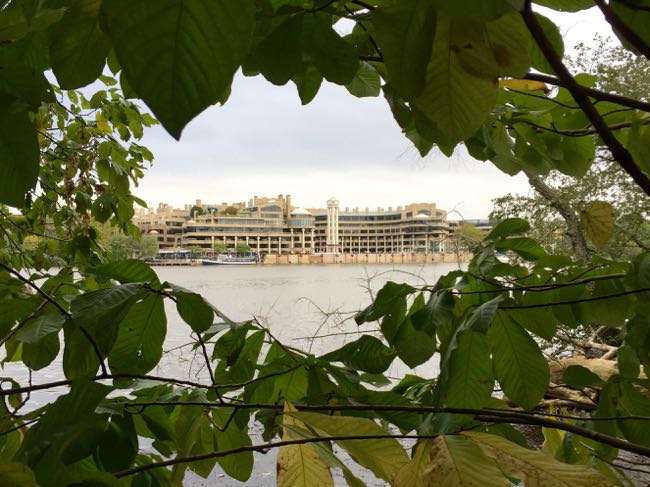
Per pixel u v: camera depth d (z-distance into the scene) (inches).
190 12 8.7
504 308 39.0
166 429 38.2
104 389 21.4
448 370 36.9
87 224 111.3
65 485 20.0
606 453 42.6
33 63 23.3
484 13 9.2
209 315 35.1
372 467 19.2
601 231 41.4
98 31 17.4
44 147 112.7
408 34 13.4
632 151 27.3
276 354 49.5
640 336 41.3
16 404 45.2
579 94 20.0
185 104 8.6
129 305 33.8
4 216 117.9
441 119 15.1
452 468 16.7
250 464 42.6
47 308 45.0
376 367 45.6
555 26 23.5
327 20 21.1
